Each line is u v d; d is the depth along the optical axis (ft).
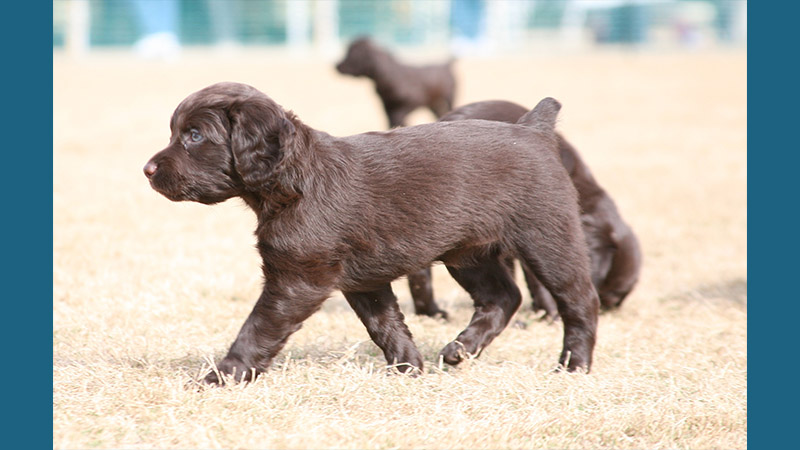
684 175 63.72
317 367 24.25
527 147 24.53
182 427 20.16
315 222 22.24
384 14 224.74
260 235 22.41
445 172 23.41
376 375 23.56
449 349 25.18
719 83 129.70
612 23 219.61
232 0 218.38
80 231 42.80
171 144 22.18
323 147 22.77
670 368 26.13
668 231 47.21
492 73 140.05
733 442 20.99
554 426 21.03
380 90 67.21
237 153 21.63
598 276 33.30
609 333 30.48
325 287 22.68
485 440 20.08
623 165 67.56
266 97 22.06
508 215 24.20
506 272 26.61
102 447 19.53
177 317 30.25
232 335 28.50
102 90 119.34
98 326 28.73
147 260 37.50
